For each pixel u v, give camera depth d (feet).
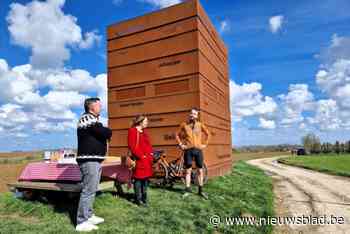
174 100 28.73
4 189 37.96
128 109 31.35
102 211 17.76
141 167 19.43
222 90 39.50
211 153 32.09
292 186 43.24
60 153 22.98
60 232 14.61
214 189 26.86
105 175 20.53
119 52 32.48
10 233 14.29
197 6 28.14
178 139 24.21
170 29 29.45
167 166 27.02
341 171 63.77
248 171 56.95
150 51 30.50
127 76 31.71
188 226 17.04
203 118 28.76
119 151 31.40
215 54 35.65
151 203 20.17
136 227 15.79
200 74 28.02
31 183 20.53
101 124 15.99
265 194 31.30
